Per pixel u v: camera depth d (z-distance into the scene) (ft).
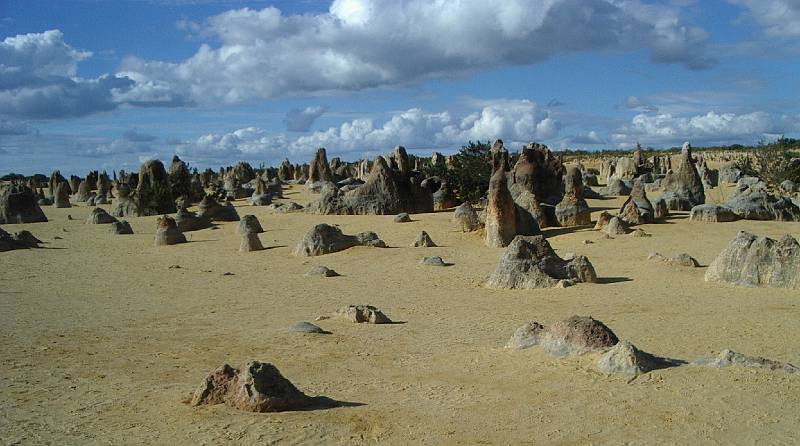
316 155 216.13
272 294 62.95
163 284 69.41
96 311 54.54
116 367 36.32
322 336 43.75
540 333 37.93
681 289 59.88
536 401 28.84
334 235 91.66
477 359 36.78
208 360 37.88
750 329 43.68
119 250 100.22
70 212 174.91
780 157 164.55
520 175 132.67
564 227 108.06
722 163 312.09
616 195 170.09
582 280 65.10
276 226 123.85
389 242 98.68
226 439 24.88
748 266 61.26
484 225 107.04
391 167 151.43
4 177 342.44
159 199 163.84
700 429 25.17
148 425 26.40
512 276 64.34
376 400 29.91
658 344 40.04
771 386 28.94
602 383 30.27
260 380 28.53
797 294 56.18
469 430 25.95
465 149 158.20
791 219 110.42
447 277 71.20
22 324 48.52
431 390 31.32
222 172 336.08
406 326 47.70
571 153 519.60
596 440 24.66
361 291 64.08
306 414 27.73
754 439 24.25
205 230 124.06
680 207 128.88
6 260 89.15
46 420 27.22
